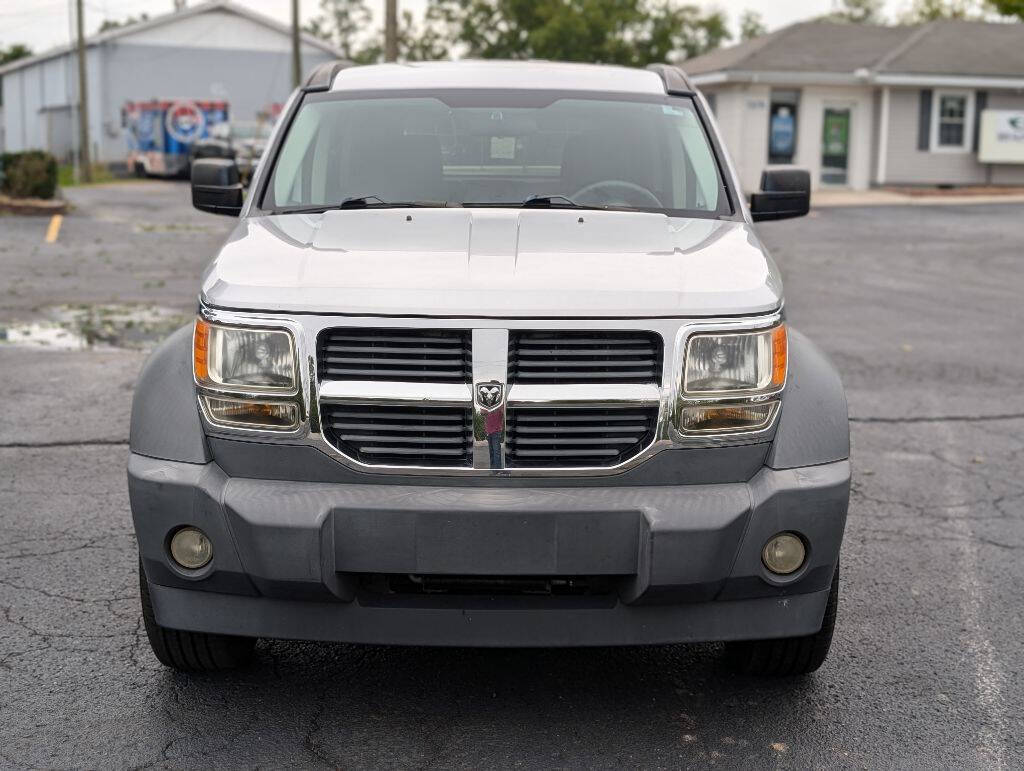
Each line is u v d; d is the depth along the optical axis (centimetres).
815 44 3284
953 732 373
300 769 343
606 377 346
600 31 5212
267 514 339
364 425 345
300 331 345
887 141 3216
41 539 539
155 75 4878
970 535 569
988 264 1778
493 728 371
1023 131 3216
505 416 342
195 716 376
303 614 351
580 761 351
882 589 497
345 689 397
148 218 2384
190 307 1242
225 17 4944
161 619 362
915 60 3150
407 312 342
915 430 779
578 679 408
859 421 803
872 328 1189
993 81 3158
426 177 471
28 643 428
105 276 1488
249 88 5038
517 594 350
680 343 346
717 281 362
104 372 905
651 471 347
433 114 499
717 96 3275
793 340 400
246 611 354
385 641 349
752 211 509
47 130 5675
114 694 390
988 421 806
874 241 2095
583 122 497
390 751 355
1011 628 457
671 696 396
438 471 342
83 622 448
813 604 362
